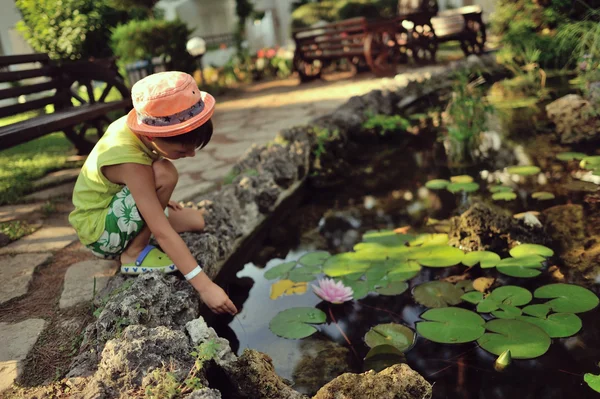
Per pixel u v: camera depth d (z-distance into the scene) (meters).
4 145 2.77
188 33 8.21
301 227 2.83
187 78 1.70
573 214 2.53
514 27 6.84
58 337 1.72
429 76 6.29
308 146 3.66
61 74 4.41
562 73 5.98
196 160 4.05
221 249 2.37
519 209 2.65
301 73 8.29
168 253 1.79
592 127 3.63
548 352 1.64
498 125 4.30
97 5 6.00
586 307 1.81
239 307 2.14
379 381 1.38
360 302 2.03
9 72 3.62
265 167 3.21
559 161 3.31
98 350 1.51
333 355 1.76
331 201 3.15
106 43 6.14
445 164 3.56
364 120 4.52
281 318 1.98
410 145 4.13
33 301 2.00
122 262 1.95
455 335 1.73
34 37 5.64
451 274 2.16
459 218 2.43
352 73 8.09
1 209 3.18
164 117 1.65
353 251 2.48
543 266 2.12
